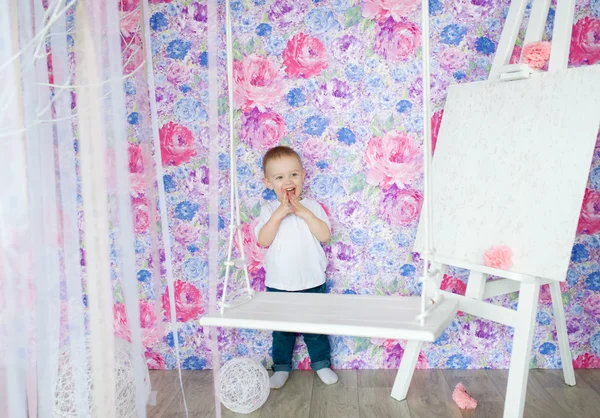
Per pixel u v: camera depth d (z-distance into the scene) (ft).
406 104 7.73
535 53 6.50
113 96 4.76
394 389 7.14
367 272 7.99
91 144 4.61
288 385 7.61
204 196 8.00
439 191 7.19
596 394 7.07
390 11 7.65
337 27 7.70
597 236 7.77
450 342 8.01
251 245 8.05
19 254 4.60
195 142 7.93
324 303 5.82
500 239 6.40
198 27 7.80
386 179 7.84
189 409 6.93
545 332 7.89
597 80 5.99
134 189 7.86
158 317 7.34
